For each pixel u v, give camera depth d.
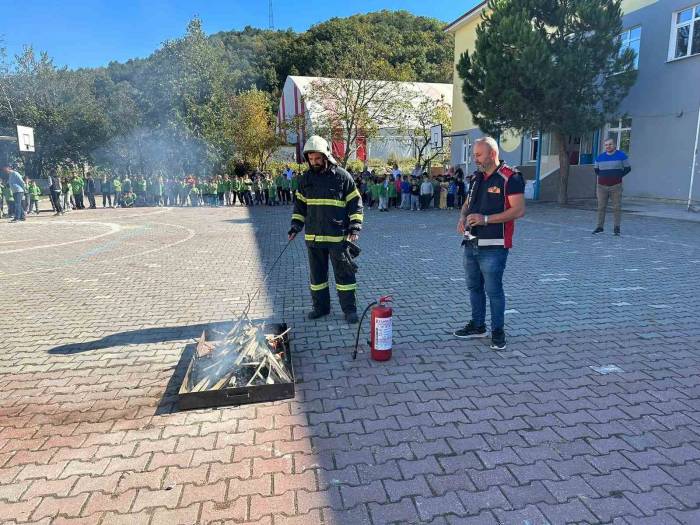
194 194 25.78
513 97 16.50
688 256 8.45
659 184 17.52
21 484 2.78
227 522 2.44
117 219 18.72
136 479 2.80
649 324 5.16
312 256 5.46
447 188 19.80
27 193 21.20
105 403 3.72
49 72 36.31
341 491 2.65
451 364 4.25
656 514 2.43
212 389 3.60
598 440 3.07
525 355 4.41
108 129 38.00
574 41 16.59
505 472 2.78
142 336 5.25
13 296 7.14
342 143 32.22
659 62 17.19
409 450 3.01
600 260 8.35
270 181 26.02
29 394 3.90
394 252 9.92
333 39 51.88
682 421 3.27
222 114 34.19
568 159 18.25
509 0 17.55
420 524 2.40
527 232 11.80
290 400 3.68
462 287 6.90
